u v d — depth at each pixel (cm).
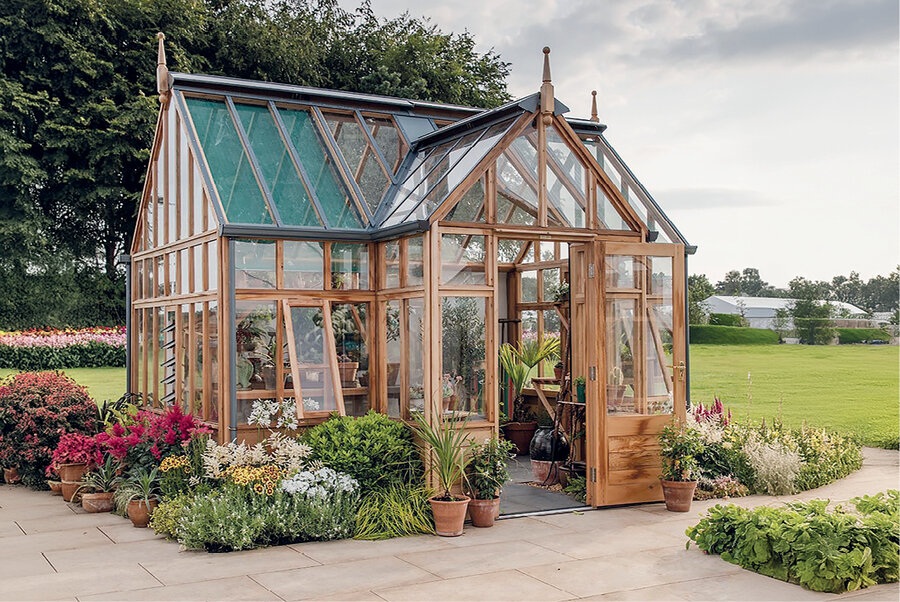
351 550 793
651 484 998
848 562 662
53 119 2589
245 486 857
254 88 1166
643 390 1010
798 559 686
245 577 704
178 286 1107
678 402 1007
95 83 2658
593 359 981
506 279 1405
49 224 2606
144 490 902
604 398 979
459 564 743
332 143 1152
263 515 813
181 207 1104
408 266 977
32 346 2166
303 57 2853
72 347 2214
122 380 1956
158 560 761
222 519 793
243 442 916
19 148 2472
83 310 2725
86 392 1236
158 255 1195
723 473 1072
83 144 2588
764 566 715
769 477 1053
